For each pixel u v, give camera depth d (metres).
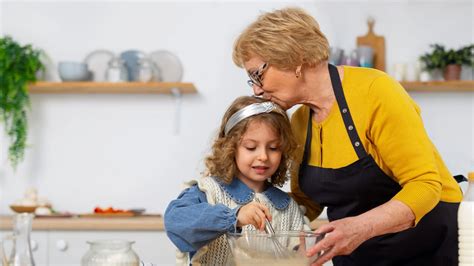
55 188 3.98
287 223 1.71
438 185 1.41
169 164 3.99
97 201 3.98
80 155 4.00
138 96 4.02
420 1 4.00
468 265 1.28
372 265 1.72
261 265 1.23
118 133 4.01
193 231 1.41
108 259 1.43
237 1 4.05
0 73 3.79
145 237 3.43
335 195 1.65
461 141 3.96
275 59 1.52
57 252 3.41
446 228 1.60
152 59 4.01
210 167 1.67
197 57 4.04
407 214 1.36
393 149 1.48
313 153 1.66
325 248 1.27
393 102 1.50
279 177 1.74
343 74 1.60
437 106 3.96
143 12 4.06
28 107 3.91
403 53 3.99
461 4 4.00
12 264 1.58
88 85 3.80
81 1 4.07
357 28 4.01
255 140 1.61
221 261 1.56
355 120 1.56
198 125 4.00
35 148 3.99
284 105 1.63
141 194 3.98
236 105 1.66
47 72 4.05
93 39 4.07
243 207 1.40
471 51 3.89
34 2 4.07
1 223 3.48
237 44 1.60
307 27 1.53
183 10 4.06
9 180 3.97
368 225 1.32
